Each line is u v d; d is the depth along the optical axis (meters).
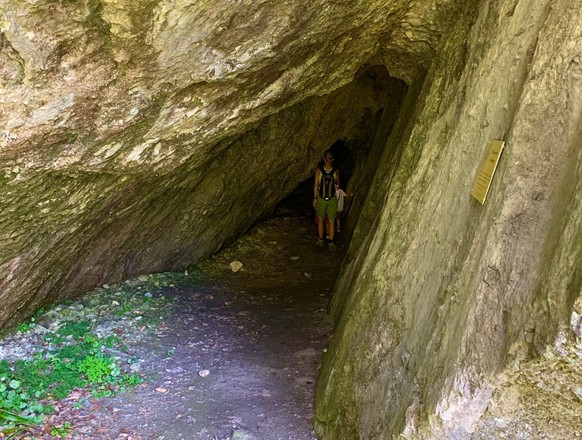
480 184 2.60
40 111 2.98
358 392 3.41
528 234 2.15
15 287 4.42
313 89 4.66
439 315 2.70
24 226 3.93
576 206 1.90
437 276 2.93
